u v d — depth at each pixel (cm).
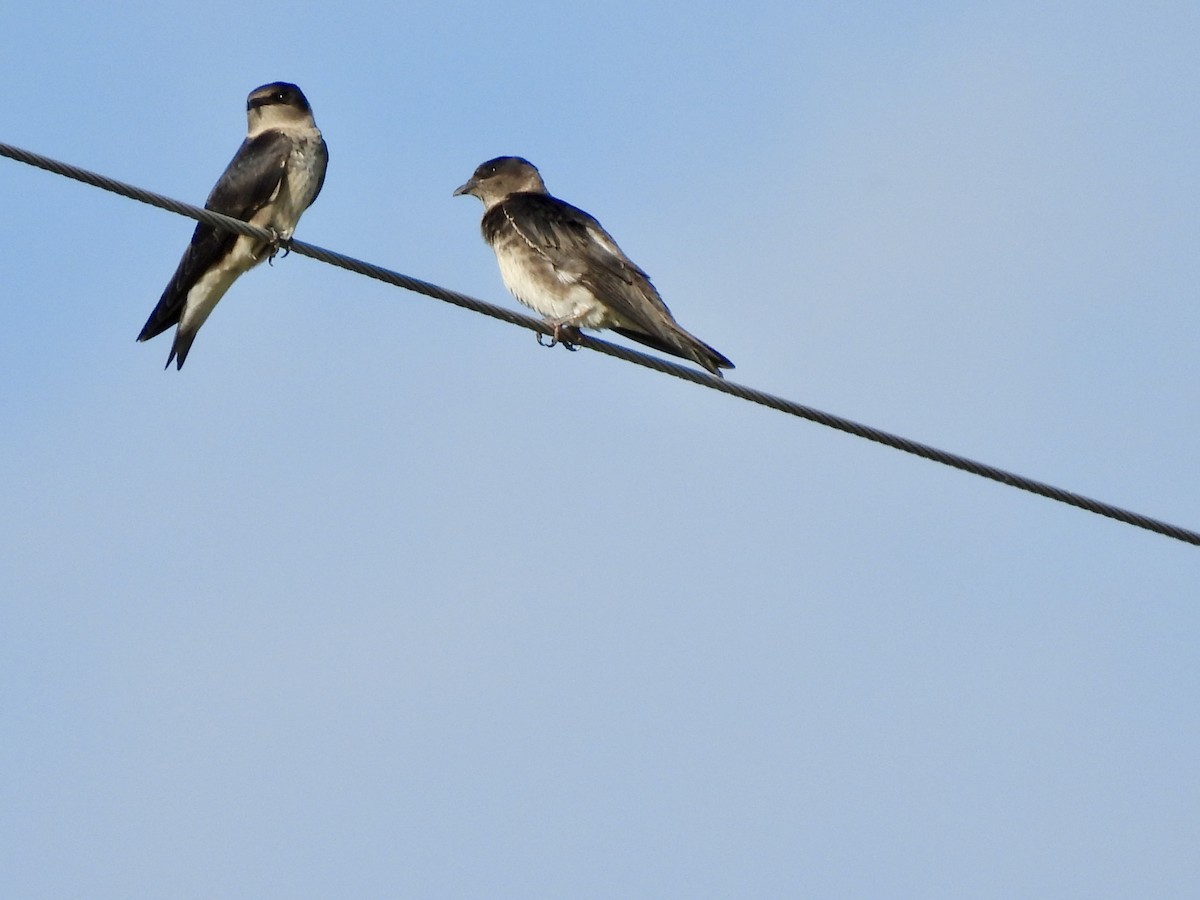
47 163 972
